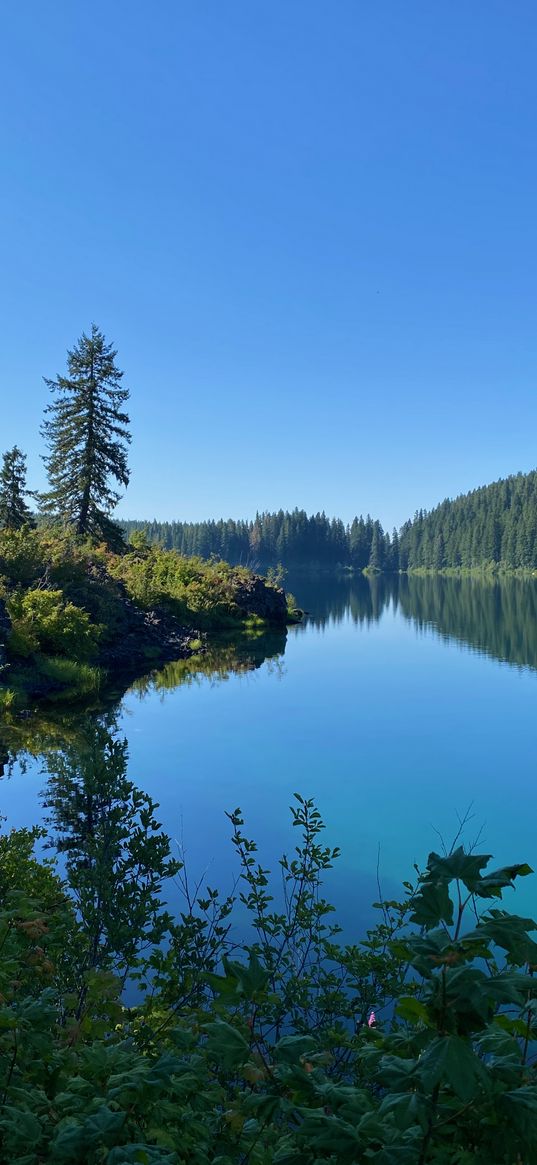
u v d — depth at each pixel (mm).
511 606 70812
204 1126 2086
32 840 6309
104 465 49219
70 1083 2145
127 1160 1674
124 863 4672
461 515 192750
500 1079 1531
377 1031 2148
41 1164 1861
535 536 151875
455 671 30344
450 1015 1429
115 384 49688
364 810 12805
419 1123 1556
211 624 46469
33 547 32938
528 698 24203
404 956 1632
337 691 25281
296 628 51094
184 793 13539
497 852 10992
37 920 2889
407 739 18391
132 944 4441
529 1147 1456
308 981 4449
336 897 9234
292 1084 1879
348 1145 1613
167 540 187500
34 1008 2303
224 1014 2779
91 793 4934
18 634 24641
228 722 19906
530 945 1464
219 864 10180
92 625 29203
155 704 22141
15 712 19984
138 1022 3596
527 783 14594
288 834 11547
